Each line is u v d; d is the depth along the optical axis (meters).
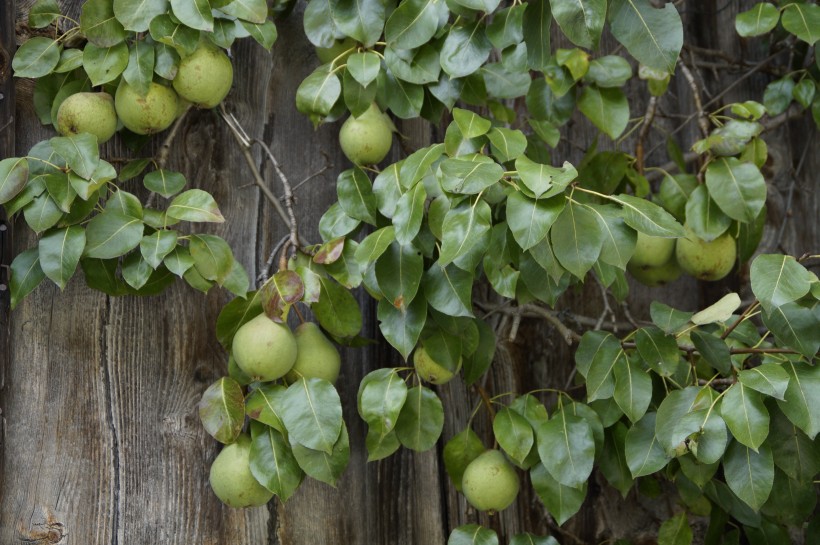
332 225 2.32
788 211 2.59
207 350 2.33
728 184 2.38
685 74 2.49
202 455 2.31
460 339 2.29
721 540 2.44
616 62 2.43
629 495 2.51
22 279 2.21
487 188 2.21
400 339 2.26
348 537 2.37
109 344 2.29
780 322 2.22
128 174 2.29
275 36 2.29
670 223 2.18
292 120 2.42
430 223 2.24
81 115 2.23
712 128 2.63
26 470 2.23
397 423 2.31
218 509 2.31
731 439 2.24
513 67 2.34
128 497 2.27
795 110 2.61
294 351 2.24
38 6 2.27
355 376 2.39
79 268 2.29
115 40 2.24
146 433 2.29
